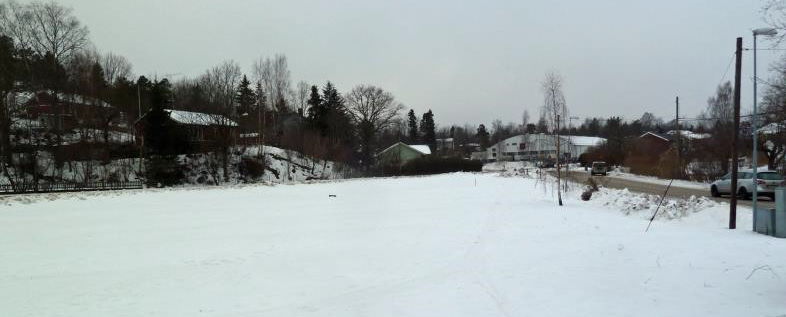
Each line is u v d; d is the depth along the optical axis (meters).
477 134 163.25
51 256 11.77
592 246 11.20
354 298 7.75
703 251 10.26
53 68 51.41
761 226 12.72
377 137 98.19
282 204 25.69
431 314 6.82
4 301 7.93
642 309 6.74
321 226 16.56
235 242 13.51
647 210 17.95
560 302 7.16
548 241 12.14
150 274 9.74
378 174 71.31
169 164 47.41
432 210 20.98
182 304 7.64
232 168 54.16
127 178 47.09
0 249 12.77
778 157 38.78
